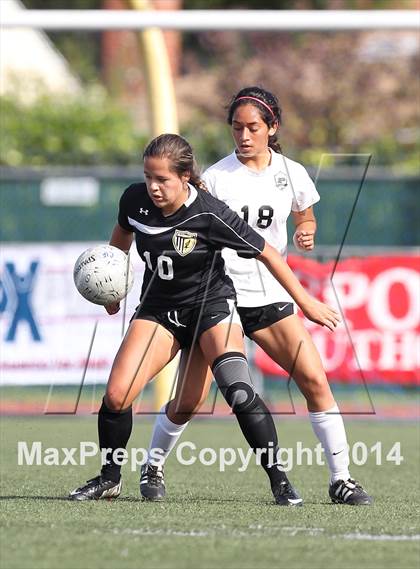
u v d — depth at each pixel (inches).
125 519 782.5
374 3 3727.9
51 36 3949.3
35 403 1622.8
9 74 2657.5
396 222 1882.4
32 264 1628.9
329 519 804.6
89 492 876.0
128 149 2379.4
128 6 1557.6
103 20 1441.9
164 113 1530.5
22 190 1856.5
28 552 663.8
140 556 655.8
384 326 1614.2
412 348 1617.9
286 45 3065.9
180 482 1035.9
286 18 1437.0
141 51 1520.7
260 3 3949.3
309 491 983.6
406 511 858.8
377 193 1886.1
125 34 3902.6
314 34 2989.7
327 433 885.8
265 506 866.1
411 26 1428.4
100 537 709.9
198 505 867.4
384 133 2797.7
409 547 697.6
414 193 1879.9
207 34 3284.9
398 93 2898.6
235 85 3004.4
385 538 727.7
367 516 823.7
